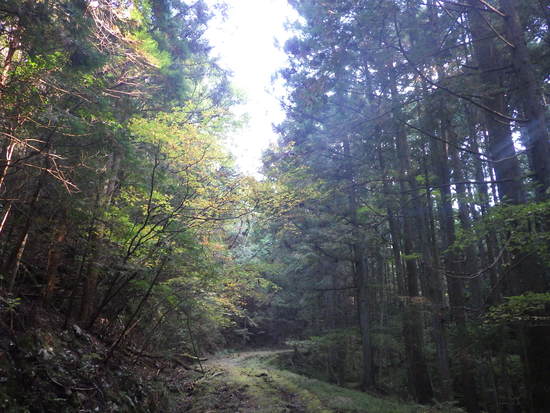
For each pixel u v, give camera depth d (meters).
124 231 7.77
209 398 9.37
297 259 18.20
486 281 15.77
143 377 8.36
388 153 14.57
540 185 6.95
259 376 13.23
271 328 30.77
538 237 6.75
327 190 13.08
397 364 18.88
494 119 8.66
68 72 5.52
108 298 8.09
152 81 9.78
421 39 9.98
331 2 9.52
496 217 7.29
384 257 17.88
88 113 5.94
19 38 4.96
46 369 5.02
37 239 7.15
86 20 5.57
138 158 7.89
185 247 8.52
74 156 6.30
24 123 5.31
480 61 9.06
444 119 10.26
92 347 7.22
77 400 5.13
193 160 7.46
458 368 13.43
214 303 11.96
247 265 11.18
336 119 13.56
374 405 8.93
